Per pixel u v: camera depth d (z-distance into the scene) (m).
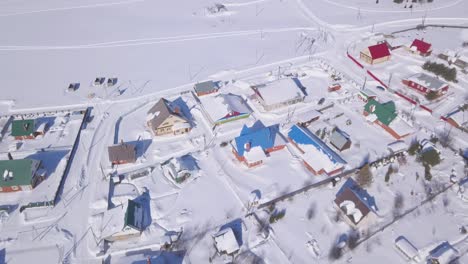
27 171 49.59
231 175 52.12
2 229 45.47
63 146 57.75
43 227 45.72
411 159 53.56
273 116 62.41
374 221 45.16
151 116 60.41
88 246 43.53
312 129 59.47
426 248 42.16
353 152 54.94
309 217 46.28
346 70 74.44
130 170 53.44
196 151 56.16
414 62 76.12
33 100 67.88
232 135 59.00
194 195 49.53
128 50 84.25
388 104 60.44
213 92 68.38
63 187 50.94
